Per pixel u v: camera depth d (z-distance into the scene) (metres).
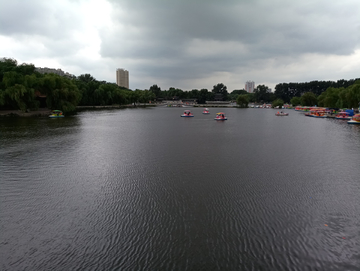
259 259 12.69
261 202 18.78
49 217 16.69
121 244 13.81
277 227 15.45
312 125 72.44
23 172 25.70
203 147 38.66
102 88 154.50
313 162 29.88
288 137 49.34
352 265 12.31
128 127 64.69
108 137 47.72
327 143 42.47
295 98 190.00
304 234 14.77
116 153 34.12
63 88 91.56
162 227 15.40
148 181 23.12
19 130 53.97
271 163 29.36
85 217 16.62
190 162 29.62
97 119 84.81
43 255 12.97
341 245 13.81
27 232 15.01
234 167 27.66
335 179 23.88
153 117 99.75
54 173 25.39
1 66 84.75
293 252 13.23
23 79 80.56
